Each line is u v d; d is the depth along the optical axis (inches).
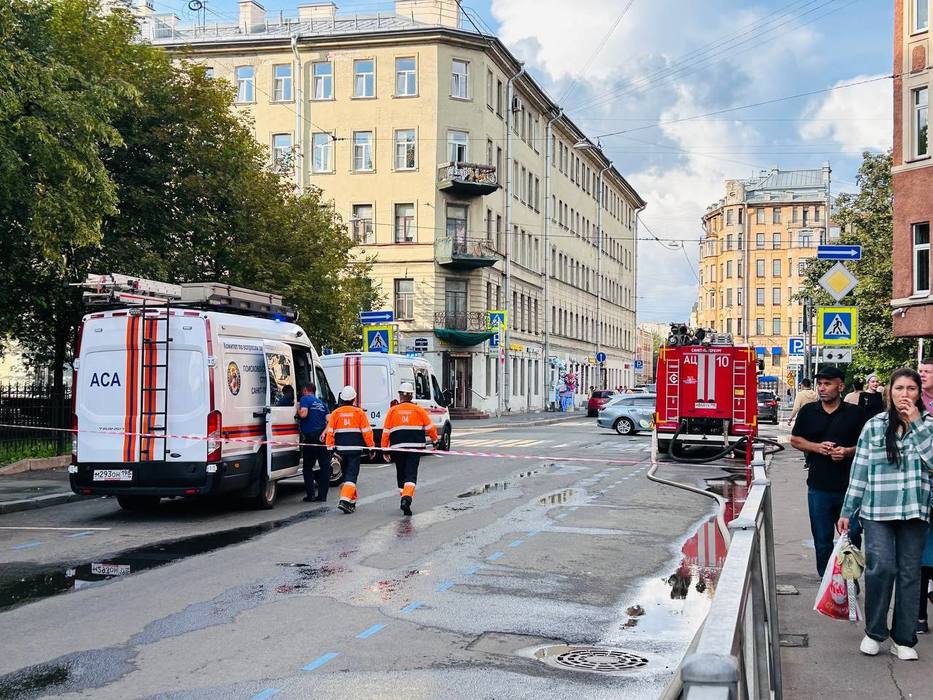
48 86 634.2
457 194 1978.3
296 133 1982.0
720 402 911.7
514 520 514.9
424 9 2060.8
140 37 1827.0
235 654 256.7
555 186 2598.4
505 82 2159.2
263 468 569.0
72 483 530.0
